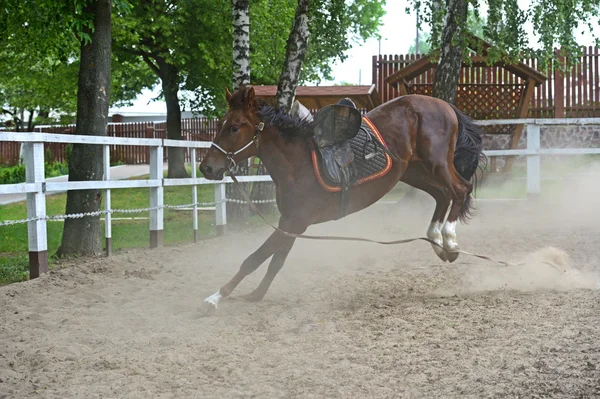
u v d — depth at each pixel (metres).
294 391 4.03
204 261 8.97
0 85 29.39
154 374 4.40
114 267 8.26
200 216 15.31
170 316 6.00
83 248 9.66
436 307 5.99
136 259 8.86
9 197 20.75
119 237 12.03
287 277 7.73
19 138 7.25
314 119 6.28
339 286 7.18
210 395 4.01
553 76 19.09
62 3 9.78
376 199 6.61
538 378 4.03
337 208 6.38
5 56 20.39
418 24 13.88
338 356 4.62
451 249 7.04
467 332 5.08
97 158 9.74
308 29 14.67
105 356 4.81
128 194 19.94
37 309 6.29
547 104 19.19
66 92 24.42
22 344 5.13
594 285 6.71
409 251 9.38
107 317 5.98
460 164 7.32
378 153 6.45
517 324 5.20
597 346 4.54
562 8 13.34
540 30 13.58
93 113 9.81
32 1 10.73
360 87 17.91
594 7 13.41
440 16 13.22
